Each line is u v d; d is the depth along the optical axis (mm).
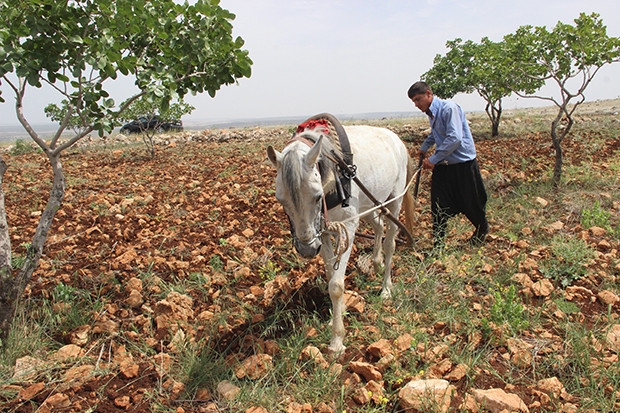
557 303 3770
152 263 4719
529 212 6035
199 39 3588
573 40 6836
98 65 3113
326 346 3521
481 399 2818
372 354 3354
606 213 5453
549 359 3203
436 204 5297
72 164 12727
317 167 3213
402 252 5191
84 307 4074
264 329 3764
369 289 4453
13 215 7039
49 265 4789
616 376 2943
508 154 10641
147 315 3975
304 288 4312
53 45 3182
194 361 3307
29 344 3482
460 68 14383
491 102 13805
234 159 12148
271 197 7641
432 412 2750
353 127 4355
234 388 3084
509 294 3629
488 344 3391
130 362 3320
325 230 3232
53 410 2861
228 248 5430
